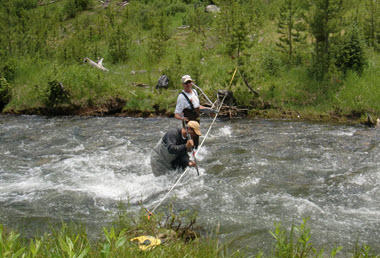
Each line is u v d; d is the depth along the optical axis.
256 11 19.62
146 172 6.74
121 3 25.64
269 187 5.96
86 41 18.95
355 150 7.69
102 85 13.18
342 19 12.94
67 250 2.34
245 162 7.07
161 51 16.56
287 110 11.61
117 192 5.89
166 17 21.66
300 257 3.31
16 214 5.14
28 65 15.57
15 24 18.62
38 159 7.64
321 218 4.91
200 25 19.72
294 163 6.99
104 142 8.80
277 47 15.70
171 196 5.66
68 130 10.10
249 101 11.92
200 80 13.27
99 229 4.57
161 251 3.34
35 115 12.70
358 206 5.28
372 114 10.88
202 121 10.98
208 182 6.17
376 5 14.85
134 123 10.90
